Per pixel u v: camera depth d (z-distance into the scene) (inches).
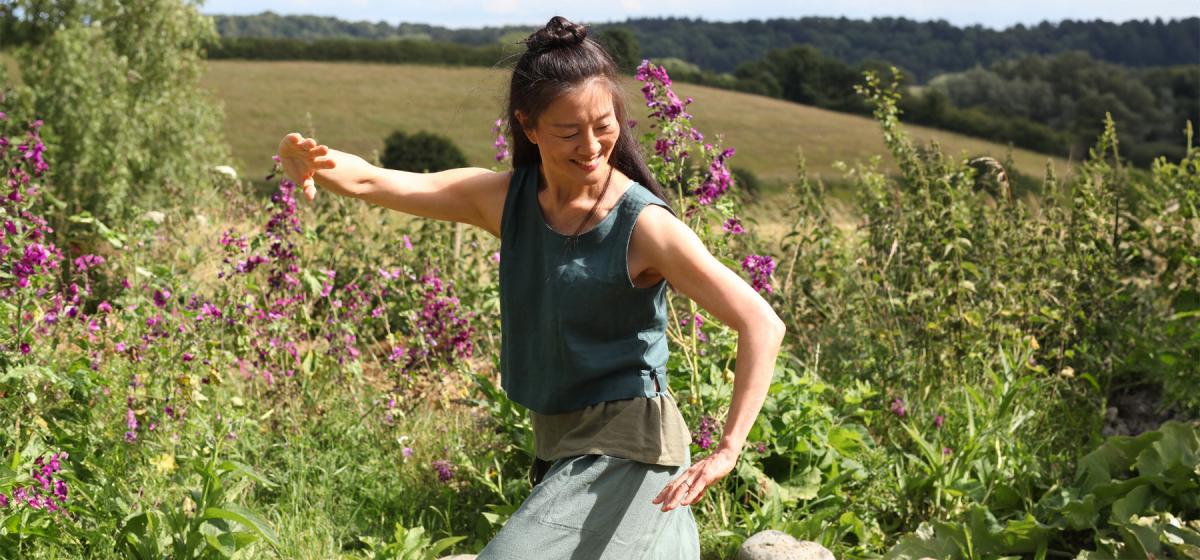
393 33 4065.0
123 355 157.3
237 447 164.6
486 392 164.9
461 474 162.1
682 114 153.3
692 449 149.1
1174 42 3836.1
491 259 199.8
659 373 94.3
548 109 87.0
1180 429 152.3
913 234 206.7
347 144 1590.8
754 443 153.7
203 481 126.9
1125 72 2812.5
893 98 230.4
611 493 91.8
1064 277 197.9
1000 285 192.1
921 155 220.4
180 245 225.8
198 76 402.6
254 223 249.8
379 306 199.6
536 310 95.1
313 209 239.6
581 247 91.0
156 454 150.3
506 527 91.7
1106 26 3959.2
